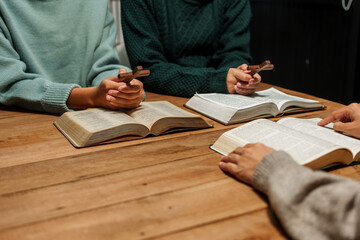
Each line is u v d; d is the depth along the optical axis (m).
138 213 0.64
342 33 1.98
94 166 0.85
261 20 2.55
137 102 1.17
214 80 1.48
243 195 0.71
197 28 1.77
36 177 0.79
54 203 0.68
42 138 1.04
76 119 1.07
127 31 1.72
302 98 1.41
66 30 1.53
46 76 1.48
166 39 1.73
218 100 1.30
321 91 2.19
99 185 0.75
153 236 0.58
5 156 0.90
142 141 1.01
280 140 0.87
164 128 1.07
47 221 0.62
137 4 1.69
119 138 1.01
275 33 2.45
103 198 0.70
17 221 0.62
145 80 1.63
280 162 0.66
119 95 1.12
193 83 1.49
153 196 0.70
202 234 0.58
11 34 1.43
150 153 0.92
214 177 0.79
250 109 1.18
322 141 0.84
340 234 0.50
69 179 0.78
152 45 1.68
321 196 0.55
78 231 0.59
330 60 2.09
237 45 1.78
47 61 1.51
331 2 2.00
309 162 0.76
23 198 0.70
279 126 0.96
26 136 1.05
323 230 0.53
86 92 1.23
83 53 1.58
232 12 1.80
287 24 2.34
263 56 2.59
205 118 1.24
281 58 2.43
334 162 0.82
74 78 1.58
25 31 1.46
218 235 0.58
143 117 1.10
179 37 1.74
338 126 0.98
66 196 0.71
